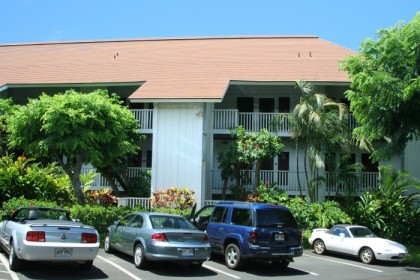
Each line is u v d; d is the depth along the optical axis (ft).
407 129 54.29
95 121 54.75
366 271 45.32
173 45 102.73
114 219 52.34
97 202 65.46
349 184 69.56
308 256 55.01
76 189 58.18
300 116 65.41
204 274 38.81
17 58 99.45
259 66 83.87
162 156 70.59
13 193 61.11
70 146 52.85
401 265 50.65
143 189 73.00
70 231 34.37
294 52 92.43
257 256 39.65
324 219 62.03
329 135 65.31
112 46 105.29
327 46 95.71
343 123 66.39
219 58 90.12
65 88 85.25
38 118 53.88
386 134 56.44
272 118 71.67
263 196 65.92
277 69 81.61
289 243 40.96
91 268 38.55
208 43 102.94
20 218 40.04
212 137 75.97
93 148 55.16
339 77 76.33
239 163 70.74
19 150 73.26
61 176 68.23
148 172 75.15
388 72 54.03
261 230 40.09
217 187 77.30
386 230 65.87
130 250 41.29
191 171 69.56
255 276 39.09
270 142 68.95
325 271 43.96
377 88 51.52
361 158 82.23
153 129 71.31
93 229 35.53
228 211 43.98
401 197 68.18
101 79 81.30
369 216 66.13
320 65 83.15
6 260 39.55
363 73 52.90
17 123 54.54
